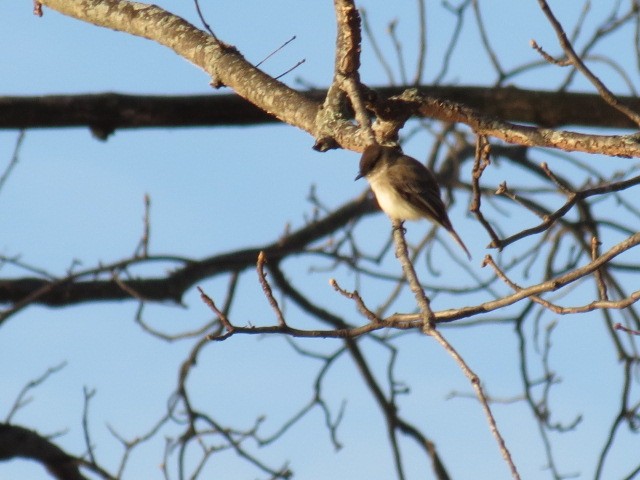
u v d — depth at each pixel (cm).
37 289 1475
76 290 1484
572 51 711
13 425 1252
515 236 729
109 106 1289
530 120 1404
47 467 1258
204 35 941
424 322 640
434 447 1421
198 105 1317
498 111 1402
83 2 997
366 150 791
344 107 844
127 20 973
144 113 1297
